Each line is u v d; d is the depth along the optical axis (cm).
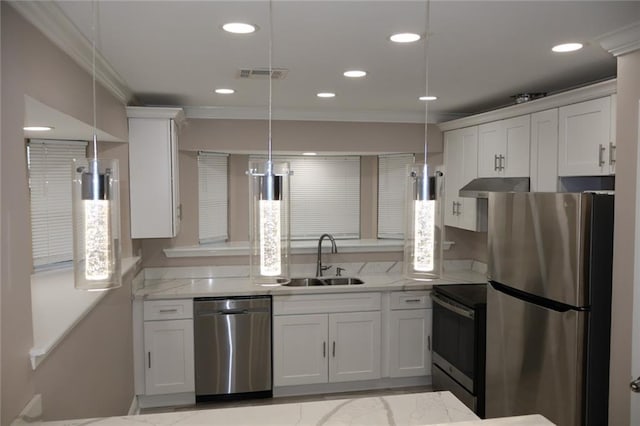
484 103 404
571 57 262
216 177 465
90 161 143
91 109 251
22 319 159
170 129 375
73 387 221
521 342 290
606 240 248
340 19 201
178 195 412
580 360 248
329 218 498
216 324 390
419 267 162
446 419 167
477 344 346
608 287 250
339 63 273
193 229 446
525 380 287
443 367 398
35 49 172
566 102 302
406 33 221
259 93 361
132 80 314
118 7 183
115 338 314
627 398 225
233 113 430
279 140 445
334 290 405
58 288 267
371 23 206
